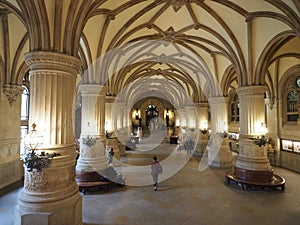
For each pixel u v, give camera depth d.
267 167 8.93
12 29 8.42
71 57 5.23
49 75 5.05
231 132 18.17
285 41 8.75
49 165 4.77
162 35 10.78
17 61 9.12
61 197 4.88
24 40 8.85
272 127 13.68
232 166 11.92
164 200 7.30
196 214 6.32
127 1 7.89
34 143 4.64
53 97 5.05
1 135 8.68
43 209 4.64
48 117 4.99
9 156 9.12
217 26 9.45
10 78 9.07
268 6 7.45
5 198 7.59
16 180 9.53
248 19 8.34
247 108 9.38
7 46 8.68
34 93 5.05
